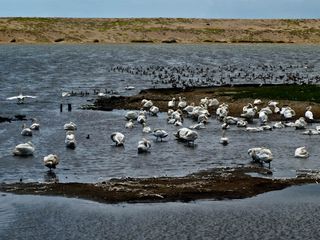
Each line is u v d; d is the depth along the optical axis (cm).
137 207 3089
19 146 4269
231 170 3866
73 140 4556
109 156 4288
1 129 5300
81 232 2753
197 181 3559
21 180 3581
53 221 2884
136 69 11569
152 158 4228
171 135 5125
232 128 5516
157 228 2808
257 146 4681
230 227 2828
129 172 3819
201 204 3150
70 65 12462
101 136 5059
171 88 8100
